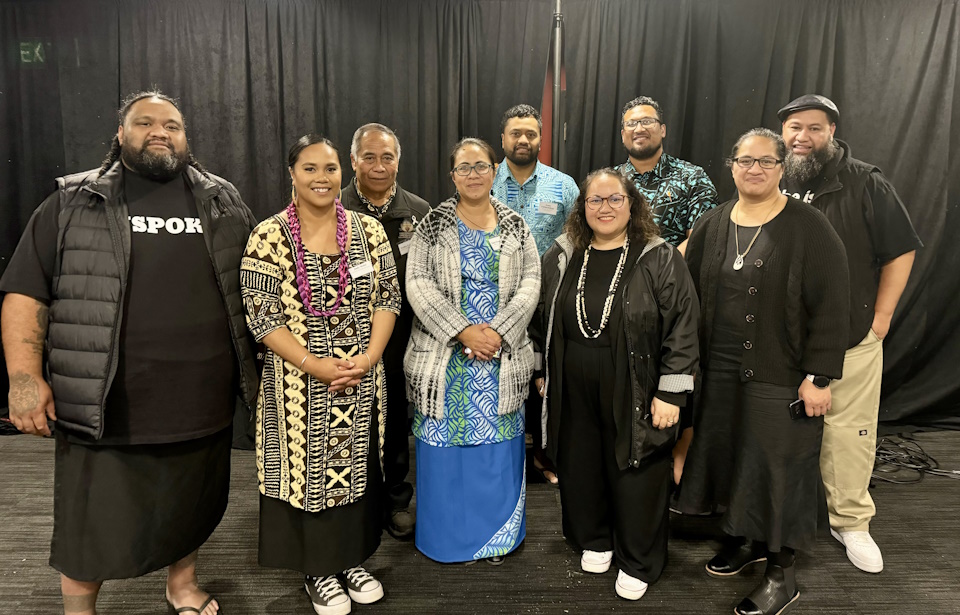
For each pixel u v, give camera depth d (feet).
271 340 5.56
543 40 10.88
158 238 5.27
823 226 5.93
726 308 6.32
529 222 8.93
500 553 7.09
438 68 11.16
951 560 7.24
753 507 6.16
